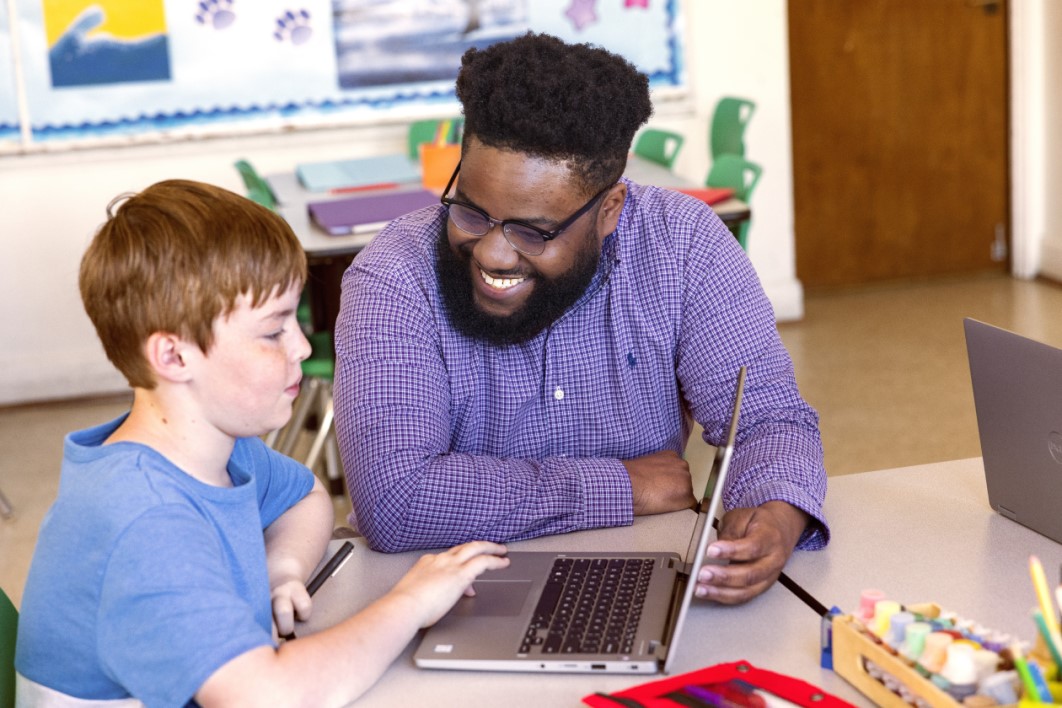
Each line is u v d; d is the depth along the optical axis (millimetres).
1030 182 4934
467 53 1438
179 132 4207
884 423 3633
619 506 1469
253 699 1019
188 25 4129
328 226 2941
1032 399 1302
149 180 4219
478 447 1624
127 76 4117
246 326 1072
